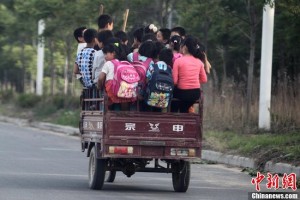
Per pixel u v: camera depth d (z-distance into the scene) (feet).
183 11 279.28
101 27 151.12
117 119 132.46
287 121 220.43
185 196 134.41
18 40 485.15
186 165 138.21
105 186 146.20
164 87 132.16
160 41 147.74
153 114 133.80
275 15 250.78
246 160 187.62
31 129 336.90
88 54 142.51
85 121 147.13
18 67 521.65
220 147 208.54
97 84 137.39
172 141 134.62
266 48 221.25
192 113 135.33
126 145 132.87
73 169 173.99
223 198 132.77
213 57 297.94
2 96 507.30
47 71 497.05
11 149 223.10
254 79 262.47
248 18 248.11
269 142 193.06
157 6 286.87
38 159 195.11
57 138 280.72
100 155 135.64
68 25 334.44
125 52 138.62
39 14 336.49
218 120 239.50
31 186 140.46
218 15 251.60
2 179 149.79
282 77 253.03
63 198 125.39
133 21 294.66
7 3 445.78
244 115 234.17
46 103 404.36
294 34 236.84
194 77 136.77
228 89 246.68
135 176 166.61
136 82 132.26
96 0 297.53
